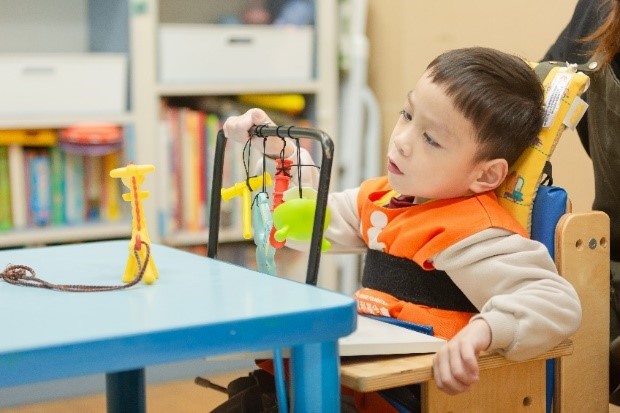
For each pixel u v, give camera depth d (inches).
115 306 35.5
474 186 48.7
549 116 49.1
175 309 34.7
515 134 48.1
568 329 44.5
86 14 113.3
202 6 116.7
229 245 112.7
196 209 107.9
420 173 48.3
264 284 39.6
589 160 80.6
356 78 114.9
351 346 41.1
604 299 49.7
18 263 46.8
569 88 49.3
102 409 93.6
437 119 47.4
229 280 40.9
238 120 48.6
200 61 106.1
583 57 61.6
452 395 42.3
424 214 49.1
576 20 62.9
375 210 51.7
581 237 48.4
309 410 36.2
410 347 42.4
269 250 45.6
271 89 109.3
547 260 46.0
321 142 41.2
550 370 48.4
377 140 115.7
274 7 116.6
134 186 42.6
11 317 33.9
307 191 48.4
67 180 104.3
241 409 45.7
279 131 45.0
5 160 101.0
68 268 45.3
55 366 30.0
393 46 115.3
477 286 46.1
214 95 112.3
